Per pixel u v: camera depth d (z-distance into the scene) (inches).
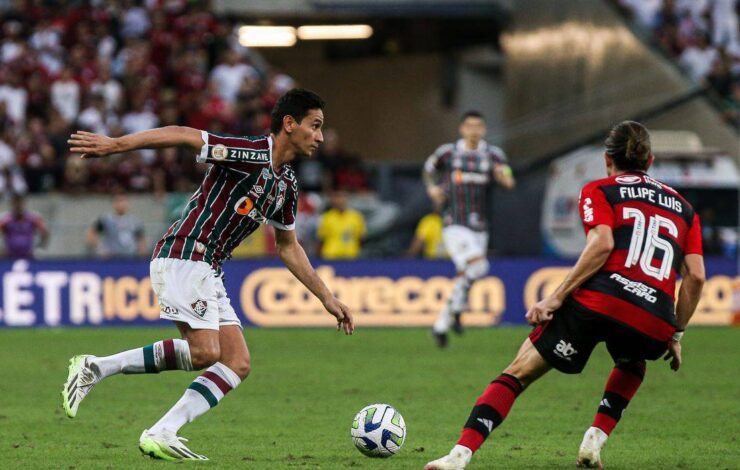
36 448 975.0
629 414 1198.9
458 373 1571.1
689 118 2893.7
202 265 853.8
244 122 3021.7
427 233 2576.3
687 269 820.6
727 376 1540.4
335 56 3976.4
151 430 877.8
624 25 2994.6
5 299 2282.2
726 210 2684.5
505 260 2346.2
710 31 3395.7
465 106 3875.5
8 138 2901.1
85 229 2458.2
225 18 3494.1
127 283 2301.9
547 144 3225.9
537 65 3376.0
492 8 3523.6
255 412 1214.3
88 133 796.0
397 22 3725.4
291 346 1955.0
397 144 3964.1
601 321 793.6
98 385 1438.2
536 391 1386.6
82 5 3339.1
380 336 2140.7
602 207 809.5
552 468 872.3
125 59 3142.2
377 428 907.4
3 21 3326.8
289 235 902.4
